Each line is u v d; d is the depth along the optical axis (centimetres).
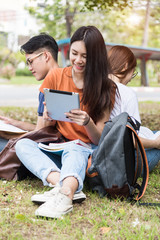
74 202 272
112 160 272
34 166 284
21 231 227
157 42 2839
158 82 3153
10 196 287
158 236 223
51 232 227
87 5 949
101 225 238
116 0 921
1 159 324
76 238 221
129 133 277
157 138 337
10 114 834
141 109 1005
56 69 323
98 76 292
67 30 2334
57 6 2419
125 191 277
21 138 316
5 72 2861
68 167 265
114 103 310
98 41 288
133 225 236
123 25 2655
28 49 354
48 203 250
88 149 297
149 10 2300
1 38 2886
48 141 315
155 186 325
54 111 284
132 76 357
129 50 341
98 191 291
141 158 286
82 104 303
